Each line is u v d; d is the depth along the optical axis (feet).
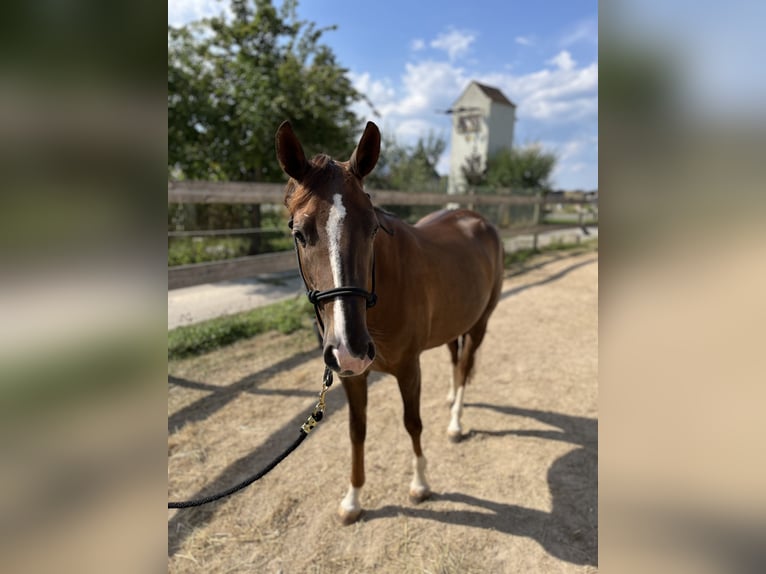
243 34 28.94
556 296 21.27
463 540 6.77
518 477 8.20
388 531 6.97
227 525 7.11
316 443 9.25
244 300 19.76
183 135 25.86
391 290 6.16
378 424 10.00
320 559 6.48
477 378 12.42
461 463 8.63
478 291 8.77
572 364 13.35
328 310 4.61
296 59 28.45
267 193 15.70
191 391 11.30
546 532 6.91
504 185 67.15
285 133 4.95
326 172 5.02
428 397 11.34
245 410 10.46
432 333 7.70
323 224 4.71
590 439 9.41
